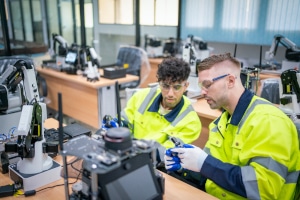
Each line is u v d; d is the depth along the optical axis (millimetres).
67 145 893
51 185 1229
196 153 1186
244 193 1073
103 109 3395
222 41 5258
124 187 834
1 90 1457
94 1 6434
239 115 1247
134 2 5965
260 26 4746
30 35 6574
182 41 5316
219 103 1270
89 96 3463
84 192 890
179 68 1485
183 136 1562
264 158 1075
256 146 1113
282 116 1158
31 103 1287
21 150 1176
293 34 4438
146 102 1731
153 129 1677
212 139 1366
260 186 1049
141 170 890
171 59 1558
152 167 927
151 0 6070
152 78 5125
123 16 6598
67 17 6438
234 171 1100
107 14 6715
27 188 1178
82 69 3678
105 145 843
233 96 1255
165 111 1676
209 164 1146
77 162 1218
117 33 6891
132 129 1741
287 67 3705
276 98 2529
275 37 3814
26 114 1164
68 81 3729
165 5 5961
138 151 856
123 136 813
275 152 1079
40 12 6562
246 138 1186
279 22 4535
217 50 5512
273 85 2559
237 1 4910
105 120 1282
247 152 1148
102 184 795
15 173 1234
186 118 1624
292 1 4352
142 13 6160
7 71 1435
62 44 3814
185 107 1662
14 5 6078
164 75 1491
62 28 6594
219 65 1220
